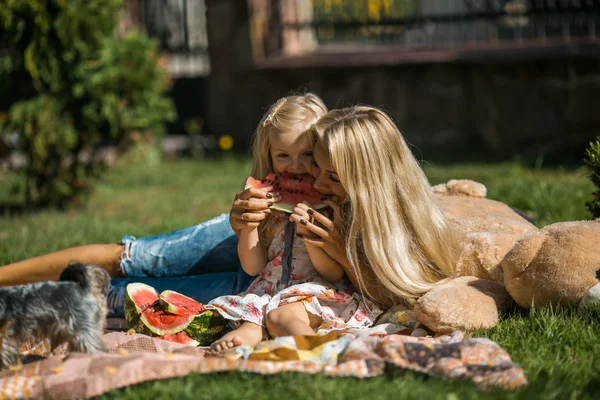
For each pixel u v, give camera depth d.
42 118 12.27
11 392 4.27
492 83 16.94
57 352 5.27
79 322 4.73
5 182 15.98
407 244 5.57
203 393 4.16
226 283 6.33
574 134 16.22
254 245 5.82
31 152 12.69
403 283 5.47
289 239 5.84
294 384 4.20
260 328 5.37
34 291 4.65
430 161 15.77
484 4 19.53
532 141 16.59
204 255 6.44
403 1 21.27
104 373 4.30
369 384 4.20
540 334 5.11
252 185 5.86
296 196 5.85
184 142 19.61
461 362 4.36
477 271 5.85
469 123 17.36
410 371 4.38
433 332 5.37
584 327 5.12
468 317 5.18
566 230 5.52
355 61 17.69
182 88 21.05
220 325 5.63
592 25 17.72
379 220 5.48
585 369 4.54
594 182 6.87
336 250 5.57
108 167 13.80
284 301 5.43
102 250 6.49
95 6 12.37
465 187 6.84
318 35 20.03
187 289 6.32
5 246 9.16
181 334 5.58
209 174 16.45
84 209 13.05
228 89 19.09
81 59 12.27
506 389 4.20
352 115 5.69
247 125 19.06
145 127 13.30
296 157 5.86
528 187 10.93
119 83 12.88
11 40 11.80
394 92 17.81
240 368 4.36
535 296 5.42
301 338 4.75
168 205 13.09
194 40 21.70
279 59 18.31
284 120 5.84
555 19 17.84
